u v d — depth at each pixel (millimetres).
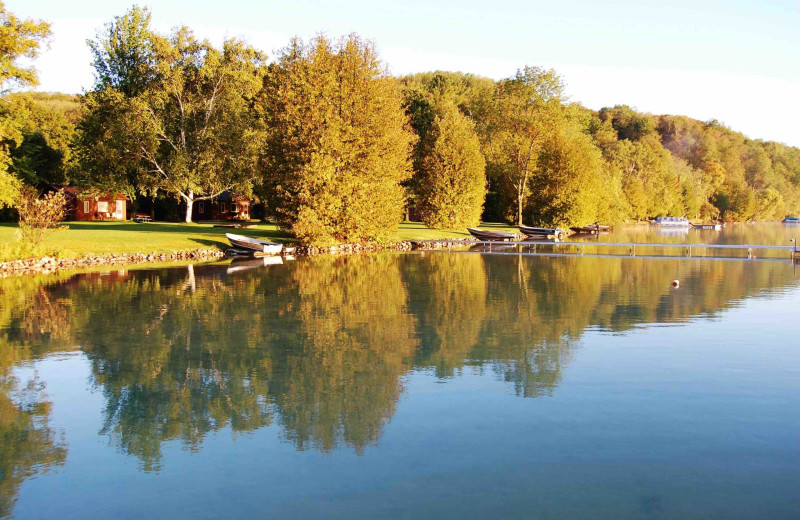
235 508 7191
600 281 27547
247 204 82750
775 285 26234
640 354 14008
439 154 67500
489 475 7945
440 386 11680
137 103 52750
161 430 9633
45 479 7984
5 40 34969
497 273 30906
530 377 12211
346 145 44250
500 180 86750
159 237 41750
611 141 128250
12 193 33188
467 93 128500
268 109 46188
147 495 7535
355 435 9312
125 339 15586
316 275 29516
